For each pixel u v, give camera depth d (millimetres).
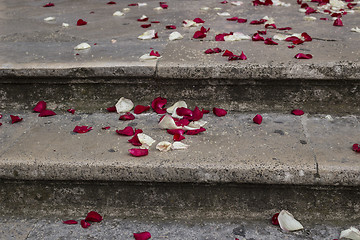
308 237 1569
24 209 1812
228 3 4105
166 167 1655
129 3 4375
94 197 1762
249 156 1705
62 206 1794
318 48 2357
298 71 2031
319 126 1954
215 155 1724
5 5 4504
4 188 1780
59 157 1745
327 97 2084
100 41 2762
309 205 1668
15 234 1657
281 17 3332
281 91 2109
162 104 2164
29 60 2322
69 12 3963
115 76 2160
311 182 1608
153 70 2127
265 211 1702
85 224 1679
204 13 3609
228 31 2891
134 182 1701
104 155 1752
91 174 1693
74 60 2291
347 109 2086
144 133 1947
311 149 1739
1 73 2189
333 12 3408
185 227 1661
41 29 3223
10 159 1740
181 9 3865
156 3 4305
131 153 1727
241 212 1713
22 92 2252
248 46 2475
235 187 1673
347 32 2738
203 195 1706
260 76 2066
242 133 1917
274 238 1570
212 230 1635
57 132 1992
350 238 1530
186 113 2053
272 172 1616
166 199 1731
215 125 2012
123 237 1611
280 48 2395
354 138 1819
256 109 2154
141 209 1760
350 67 1993
